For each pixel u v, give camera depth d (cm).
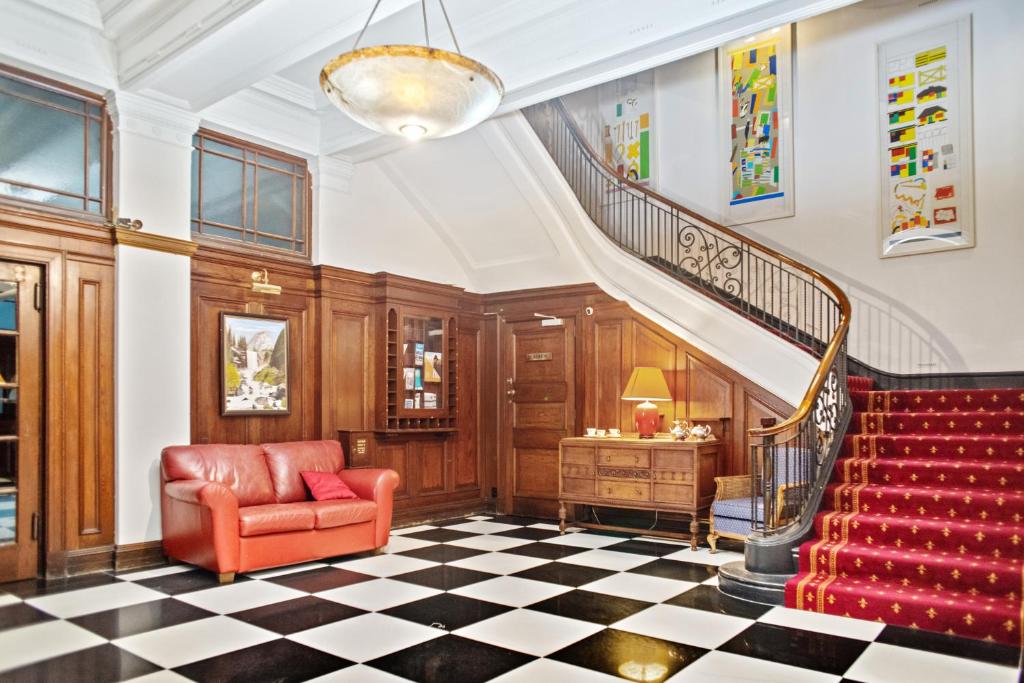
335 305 697
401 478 741
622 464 651
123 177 546
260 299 642
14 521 491
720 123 785
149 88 548
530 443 802
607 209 861
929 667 328
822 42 728
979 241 637
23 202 503
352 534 570
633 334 725
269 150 671
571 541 647
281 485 585
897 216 679
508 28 536
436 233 818
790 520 486
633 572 520
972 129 643
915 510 456
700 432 636
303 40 476
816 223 723
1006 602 375
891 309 678
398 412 723
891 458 513
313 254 695
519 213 743
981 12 643
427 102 352
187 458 543
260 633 378
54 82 524
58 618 405
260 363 636
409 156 734
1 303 489
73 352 518
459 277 847
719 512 578
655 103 837
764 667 328
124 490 532
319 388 678
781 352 626
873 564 421
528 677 316
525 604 434
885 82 690
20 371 496
